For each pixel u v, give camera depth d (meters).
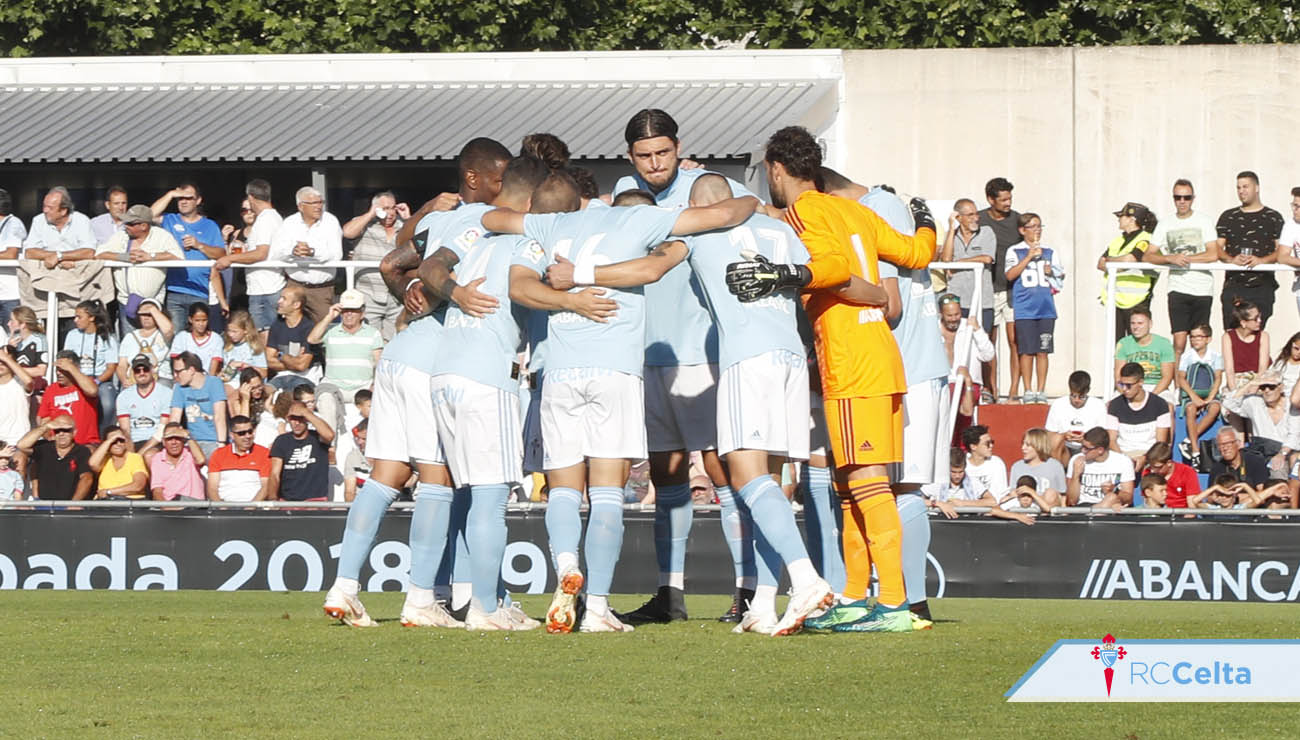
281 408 47.44
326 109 64.69
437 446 27.05
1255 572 39.47
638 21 81.69
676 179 28.70
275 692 20.33
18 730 18.20
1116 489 46.00
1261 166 62.78
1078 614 34.09
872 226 25.81
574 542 25.80
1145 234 54.56
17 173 63.94
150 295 52.28
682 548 29.23
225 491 46.25
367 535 27.00
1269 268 51.28
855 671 21.67
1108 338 50.94
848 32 79.44
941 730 18.27
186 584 40.75
